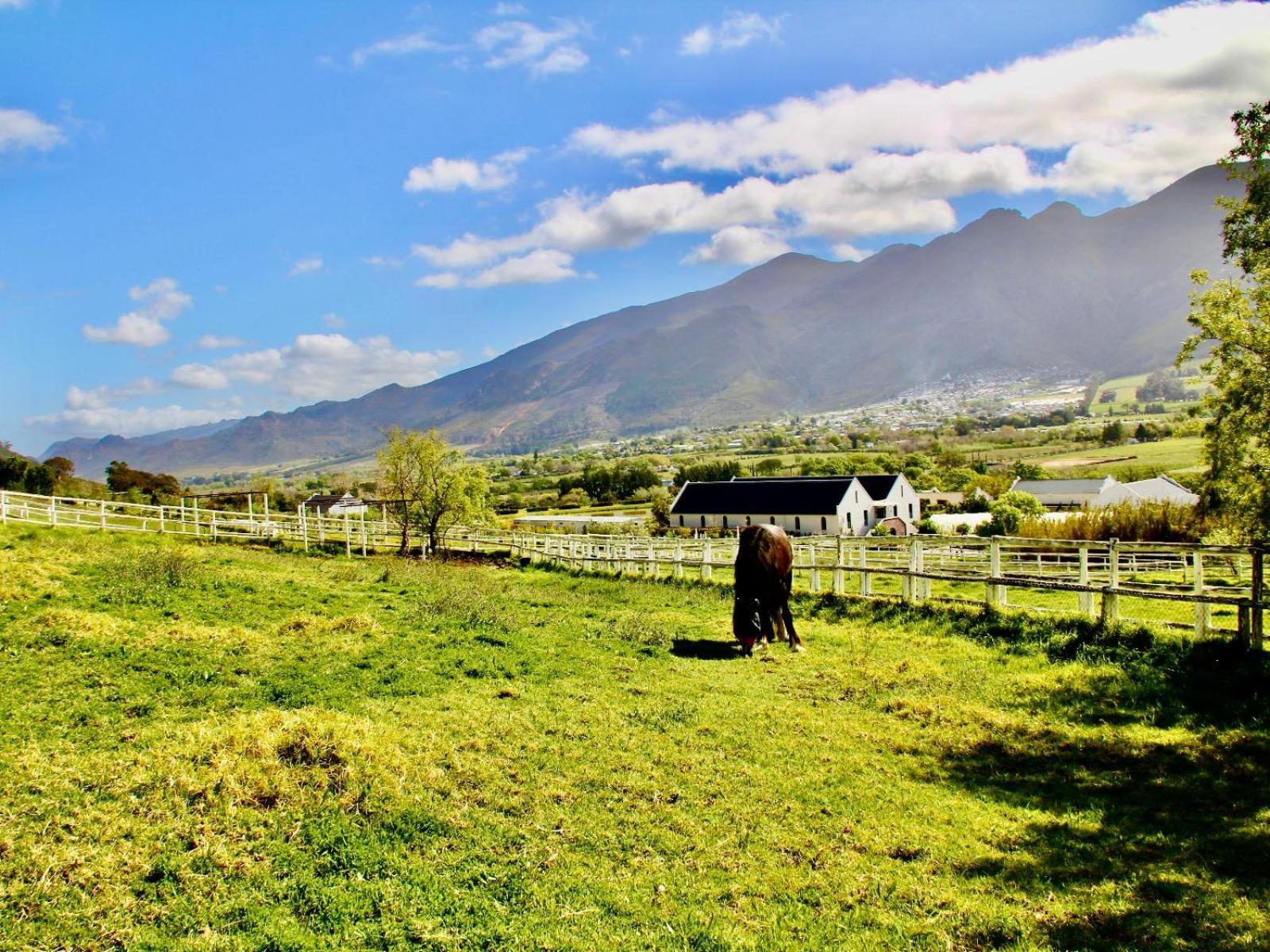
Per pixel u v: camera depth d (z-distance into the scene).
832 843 8.70
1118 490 83.19
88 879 7.41
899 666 15.25
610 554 33.69
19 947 6.45
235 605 19.02
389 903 7.35
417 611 19.83
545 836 8.71
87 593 18.77
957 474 122.12
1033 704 13.09
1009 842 8.69
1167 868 7.93
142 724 11.05
